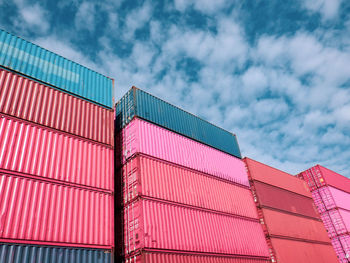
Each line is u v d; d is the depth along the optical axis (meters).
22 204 11.39
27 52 16.17
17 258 10.27
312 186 36.41
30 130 13.52
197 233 16.70
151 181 16.52
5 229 10.43
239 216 21.06
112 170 16.27
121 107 21.72
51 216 12.06
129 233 15.05
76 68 18.72
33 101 14.52
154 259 13.63
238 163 26.03
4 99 13.27
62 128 15.05
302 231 26.69
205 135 24.62
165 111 22.12
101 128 17.44
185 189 18.28
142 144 17.70
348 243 30.02
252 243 20.23
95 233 13.25
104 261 12.86
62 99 16.14
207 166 21.80
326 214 33.47
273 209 25.30
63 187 13.25
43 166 13.02
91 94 18.53
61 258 11.48
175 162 19.11
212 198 19.86
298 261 23.02
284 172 32.03
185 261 14.84
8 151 12.11
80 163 14.75
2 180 11.29
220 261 16.78
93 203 14.05
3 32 15.48
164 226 15.20
